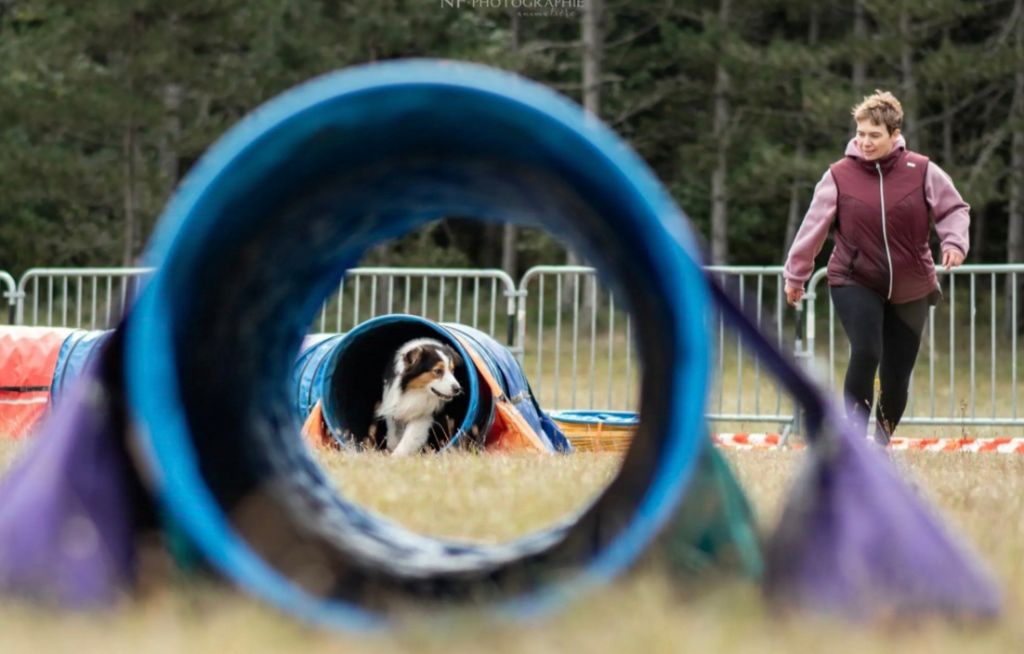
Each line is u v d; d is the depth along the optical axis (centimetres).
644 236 512
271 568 506
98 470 555
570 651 453
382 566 542
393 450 1614
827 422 567
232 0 4394
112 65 4572
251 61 4712
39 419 1630
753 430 2617
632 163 501
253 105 4672
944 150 5253
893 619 516
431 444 1653
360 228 683
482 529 729
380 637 470
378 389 1739
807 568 540
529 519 761
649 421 535
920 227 1227
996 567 619
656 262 511
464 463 1109
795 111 4934
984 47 4619
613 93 5294
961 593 527
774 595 538
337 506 655
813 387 570
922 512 548
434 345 1620
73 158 4597
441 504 810
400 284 5094
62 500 543
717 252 5069
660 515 490
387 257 5109
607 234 551
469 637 464
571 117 503
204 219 518
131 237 4597
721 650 462
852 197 1234
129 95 4384
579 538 542
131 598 529
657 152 5569
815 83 4503
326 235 650
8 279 2352
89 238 4881
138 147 4803
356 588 524
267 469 605
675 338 509
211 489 552
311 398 1605
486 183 601
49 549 535
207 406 566
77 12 4331
